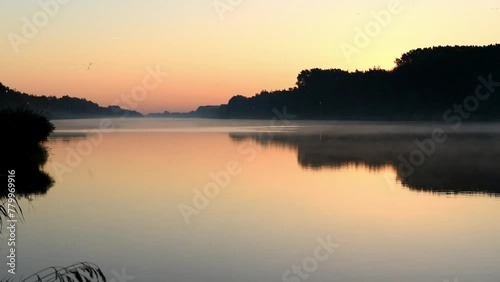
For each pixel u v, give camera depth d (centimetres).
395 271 1063
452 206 1689
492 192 1947
